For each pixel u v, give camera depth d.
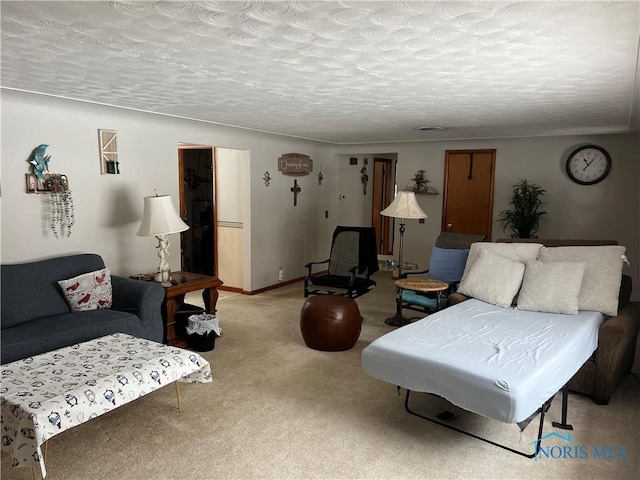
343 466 2.33
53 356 2.69
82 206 3.95
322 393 3.17
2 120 3.40
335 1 1.66
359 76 2.86
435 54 2.37
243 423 2.75
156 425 2.72
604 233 5.68
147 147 4.46
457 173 6.64
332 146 7.43
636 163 5.43
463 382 2.29
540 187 6.04
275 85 3.13
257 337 4.33
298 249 6.85
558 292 3.28
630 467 2.34
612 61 2.46
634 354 3.54
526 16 1.81
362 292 5.13
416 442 2.56
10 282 3.23
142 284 3.64
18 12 1.79
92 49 2.30
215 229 6.18
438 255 4.84
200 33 2.05
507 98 3.50
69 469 2.29
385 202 9.02
